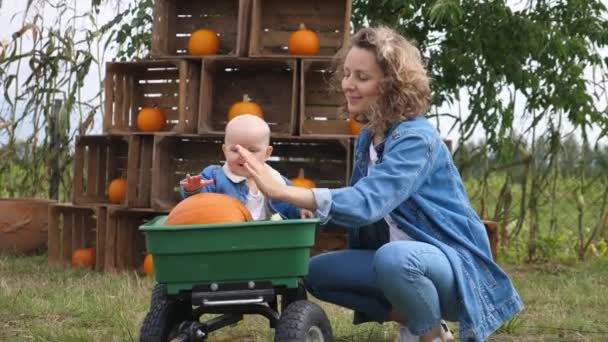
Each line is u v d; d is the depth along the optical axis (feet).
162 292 13.21
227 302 11.36
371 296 12.87
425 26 28.22
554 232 30.68
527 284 22.53
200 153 26.48
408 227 12.16
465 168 29.55
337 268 12.84
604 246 30.30
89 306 17.98
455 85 28.35
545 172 29.43
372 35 12.18
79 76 29.91
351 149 24.49
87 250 26.43
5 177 32.24
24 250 28.81
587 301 20.10
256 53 24.54
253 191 13.12
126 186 25.27
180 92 24.77
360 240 13.17
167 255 11.28
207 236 11.24
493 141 28.66
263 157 13.14
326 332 12.23
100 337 15.33
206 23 26.94
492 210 34.27
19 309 17.89
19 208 28.50
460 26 27.84
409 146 11.85
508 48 27.91
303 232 11.46
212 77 25.76
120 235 25.53
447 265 11.79
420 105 12.26
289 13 26.27
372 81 12.14
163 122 26.11
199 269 11.31
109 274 23.67
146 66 25.94
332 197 11.48
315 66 25.05
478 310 11.80
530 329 16.71
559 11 29.04
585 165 29.76
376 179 11.66
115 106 26.66
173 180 26.40
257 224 11.26
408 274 11.45
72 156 30.60
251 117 13.19
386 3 28.40
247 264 11.37
